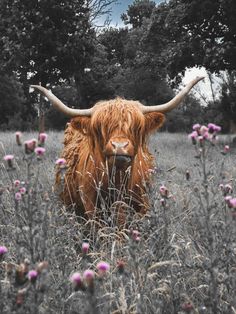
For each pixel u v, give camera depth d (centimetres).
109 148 465
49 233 424
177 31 2716
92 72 2369
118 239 484
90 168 521
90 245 505
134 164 513
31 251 322
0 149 1556
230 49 2325
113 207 495
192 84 541
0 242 475
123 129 480
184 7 2538
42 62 1986
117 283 377
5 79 4653
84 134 529
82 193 533
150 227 452
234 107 3262
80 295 339
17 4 1891
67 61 2005
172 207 545
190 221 502
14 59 1931
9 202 529
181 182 766
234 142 2419
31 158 336
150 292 371
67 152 593
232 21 2447
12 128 4922
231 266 378
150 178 531
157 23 2841
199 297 382
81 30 1934
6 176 691
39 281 279
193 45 2519
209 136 346
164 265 409
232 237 375
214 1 2430
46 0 1866
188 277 398
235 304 345
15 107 4856
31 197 375
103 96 3706
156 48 3052
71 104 4503
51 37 1912
